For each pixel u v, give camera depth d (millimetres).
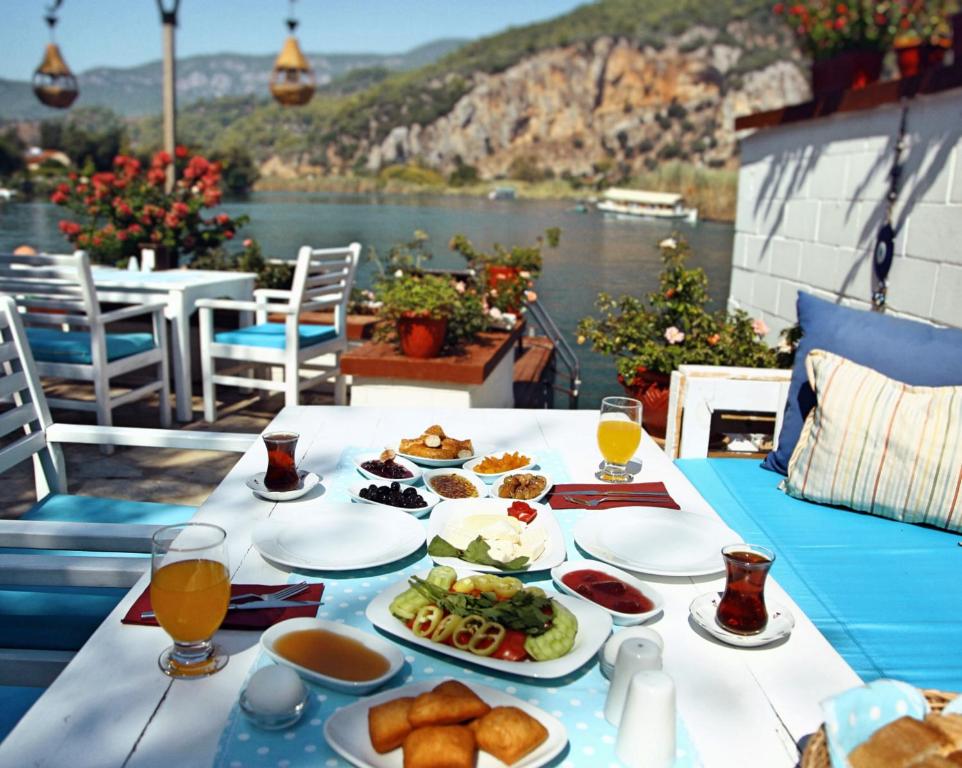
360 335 4898
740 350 3262
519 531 1352
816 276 3551
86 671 974
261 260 5953
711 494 2260
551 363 5582
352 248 4422
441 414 2236
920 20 3342
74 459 3650
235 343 4184
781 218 3924
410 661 1023
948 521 1986
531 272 5312
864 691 824
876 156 3062
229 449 1975
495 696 915
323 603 1165
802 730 912
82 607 1445
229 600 1042
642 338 3439
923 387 2111
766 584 1279
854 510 2141
